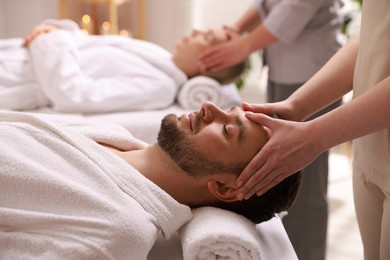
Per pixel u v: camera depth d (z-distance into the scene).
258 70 3.63
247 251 0.97
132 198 1.01
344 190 2.93
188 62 2.37
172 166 1.10
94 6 3.71
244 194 1.04
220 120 1.10
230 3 3.58
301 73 2.01
